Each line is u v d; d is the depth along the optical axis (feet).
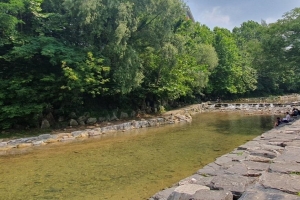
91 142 39.22
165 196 15.24
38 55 45.57
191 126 55.77
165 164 26.84
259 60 83.05
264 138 26.68
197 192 10.99
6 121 41.98
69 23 48.52
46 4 49.01
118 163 27.53
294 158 15.16
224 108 93.86
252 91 151.64
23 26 46.62
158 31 57.77
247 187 11.62
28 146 36.14
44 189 20.43
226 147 34.60
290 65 73.10
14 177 23.36
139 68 57.77
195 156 29.89
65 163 27.78
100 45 51.83
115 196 18.89
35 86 44.42
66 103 49.62
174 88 65.62
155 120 58.39
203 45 100.42
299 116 49.93
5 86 40.91
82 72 44.39
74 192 19.76
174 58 60.80
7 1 41.19
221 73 118.73
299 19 68.59
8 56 40.73
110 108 60.85
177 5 56.39
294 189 10.03
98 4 46.11
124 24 47.52
